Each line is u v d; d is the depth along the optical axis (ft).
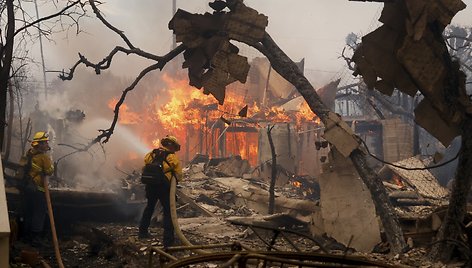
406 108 99.14
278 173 68.74
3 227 9.63
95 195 35.70
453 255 19.93
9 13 28.84
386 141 89.20
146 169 25.76
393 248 22.33
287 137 81.05
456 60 21.49
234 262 6.16
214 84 27.96
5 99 28.32
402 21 21.91
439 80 21.20
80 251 27.43
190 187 51.55
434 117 21.72
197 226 30.55
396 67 22.45
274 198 40.68
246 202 45.01
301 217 30.81
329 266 6.17
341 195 24.81
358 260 6.54
